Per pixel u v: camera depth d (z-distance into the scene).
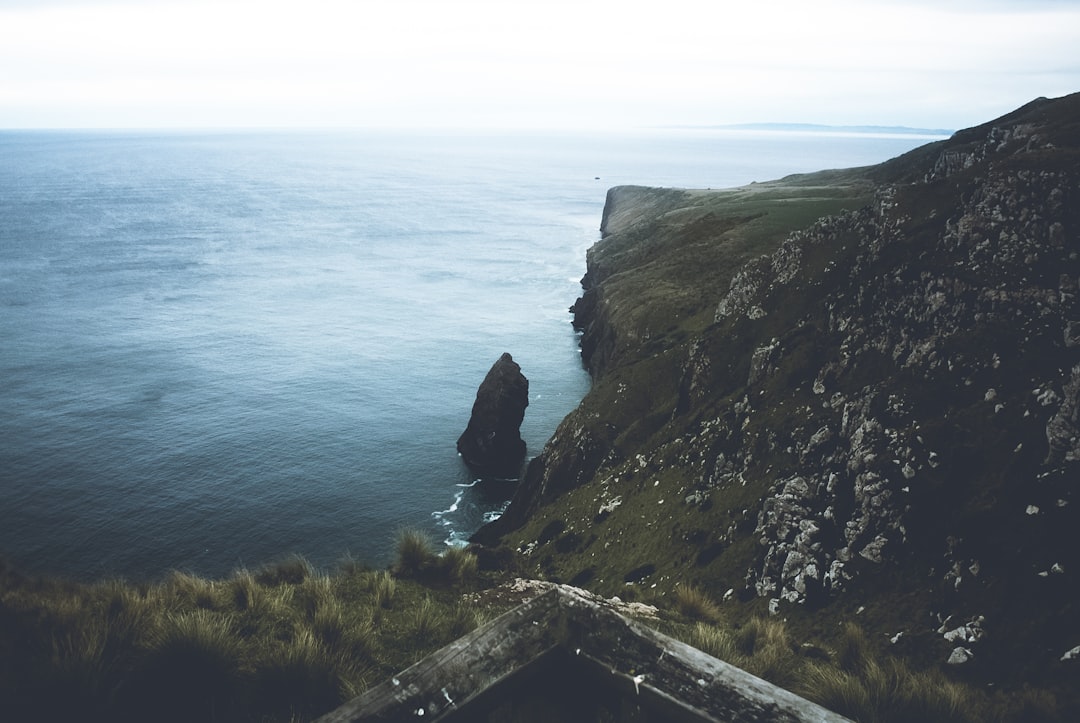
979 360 29.56
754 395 41.19
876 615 23.91
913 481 27.12
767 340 47.53
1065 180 32.06
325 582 9.45
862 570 26.30
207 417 76.44
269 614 7.75
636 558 37.66
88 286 138.50
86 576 49.38
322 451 69.19
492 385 67.31
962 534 24.38
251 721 4.96
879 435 29.91
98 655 4.91
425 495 62.72
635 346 79.69
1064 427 24.33
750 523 33.03
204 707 4.96
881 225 43.56
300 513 58.34
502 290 142.88
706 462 40.69
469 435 67.75
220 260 171.12
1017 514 23.61
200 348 101.50
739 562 31.22
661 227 141.25
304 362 96.25
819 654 10.68
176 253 179.12
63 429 72.25
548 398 85.12
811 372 39.12
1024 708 16.62
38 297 128.12
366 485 63.41
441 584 11.24
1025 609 20.86
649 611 12.14
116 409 78.06
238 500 59.84
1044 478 23.84
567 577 40.03
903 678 6.85
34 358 94.62
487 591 11.21
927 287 34.28
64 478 62.22
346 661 6.20
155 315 119.06
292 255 180.25
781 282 52.41
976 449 26.52
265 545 54.03
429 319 119.56
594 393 64.12
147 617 6.51
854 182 165.25
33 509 57.25
